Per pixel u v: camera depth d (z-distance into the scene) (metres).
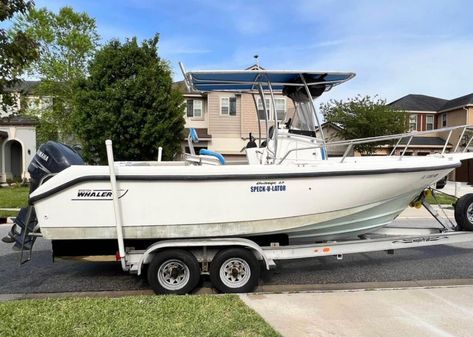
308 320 4.10
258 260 5.43
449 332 3.83
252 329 3.79
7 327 3.80
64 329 3.77
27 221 5.42
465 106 30.12
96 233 5.10
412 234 6.34
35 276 6.32
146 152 19.81
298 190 5.34
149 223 5.11
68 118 24.44
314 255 5.56
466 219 6.21
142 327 3.82
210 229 5.23
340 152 8.03
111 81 19.66
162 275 5.23
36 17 24.25
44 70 24.72
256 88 6.81
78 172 4.98
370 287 5.64
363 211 5.76
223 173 5.11
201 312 4.21
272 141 6.12
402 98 36.56
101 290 5.66
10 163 26.20
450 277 6.09
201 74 6.01
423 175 5.77
